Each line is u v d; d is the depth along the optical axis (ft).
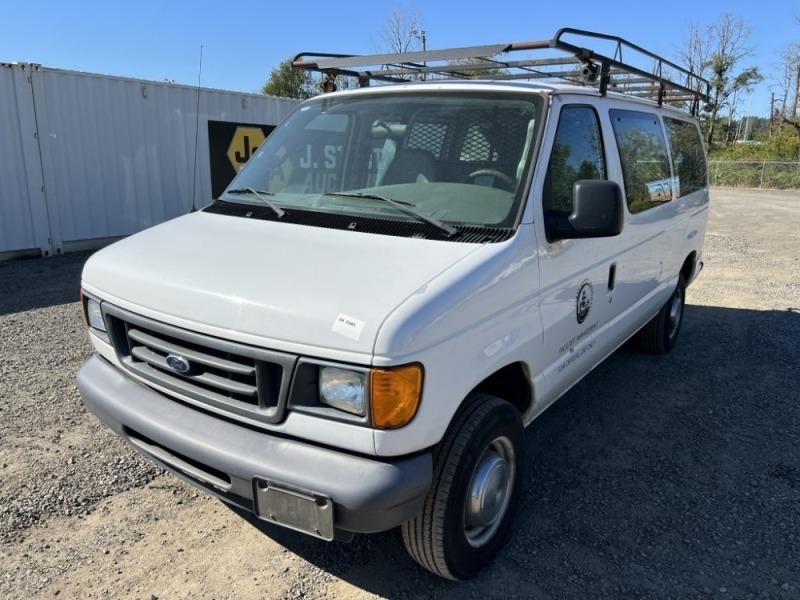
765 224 56.65
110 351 9.67
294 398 7.52
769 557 10.21
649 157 15.21
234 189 12.10
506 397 10.34
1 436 13.23
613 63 12.31
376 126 11.51
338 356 7.20
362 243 8.96
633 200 13.78
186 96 37.81
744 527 11.01
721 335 22.15
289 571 9.53
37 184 32.27
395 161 11.03
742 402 16.34
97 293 9.61
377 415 7.14
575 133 11.30
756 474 12.80
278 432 7.76
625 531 10.80
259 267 8.45
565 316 10.80
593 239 11.51
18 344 19.25
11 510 10.71
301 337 7.38
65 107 32.73
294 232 9.59
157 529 10.41
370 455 7.38
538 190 9.74
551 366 10.71
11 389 15.70
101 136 34.42
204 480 8.23
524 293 9.30
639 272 14.62
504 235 9.10
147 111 36.14
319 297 7.57
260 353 7.59
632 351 20.21
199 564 9.61
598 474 12.65
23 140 31.42
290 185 11.58
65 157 33.14
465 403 8.73
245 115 41.29
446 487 8.23
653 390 17.03
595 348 12.62
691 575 9.74
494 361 8.75
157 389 8.98
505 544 10.27
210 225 10.48
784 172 114.01
